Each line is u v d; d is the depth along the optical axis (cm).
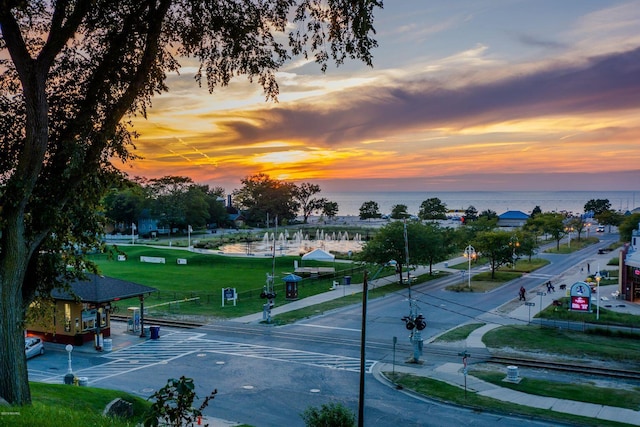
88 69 1584
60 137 1507
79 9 1395
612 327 4503
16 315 1398
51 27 1384
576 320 4781
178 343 4047
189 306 5497
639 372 3250
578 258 9988
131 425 1603
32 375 3197
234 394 2880
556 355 3691
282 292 6334
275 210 19350
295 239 14488
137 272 7862
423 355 3716
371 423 2477
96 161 1536
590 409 2642
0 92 1540
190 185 15838
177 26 1661
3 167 1512
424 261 7244
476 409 2659
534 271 8281
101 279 4138
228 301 5744
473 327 4550
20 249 1395
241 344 4012
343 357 3656
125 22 1528
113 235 14312
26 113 1380
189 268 8388
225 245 12406
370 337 4212
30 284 1602
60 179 1487
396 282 7144
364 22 1470
